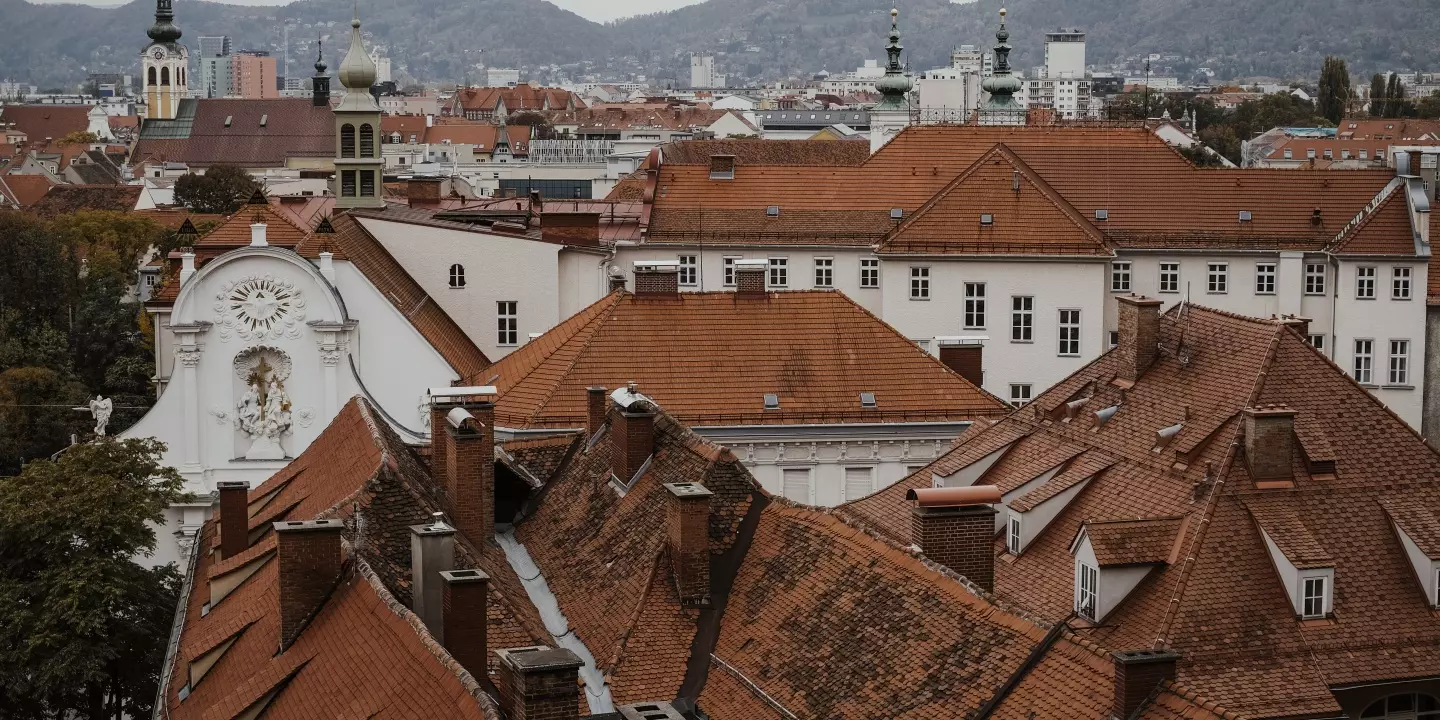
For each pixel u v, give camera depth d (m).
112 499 99.56
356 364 130.00
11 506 96.75
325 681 57.75
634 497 76.56
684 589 67.06
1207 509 77.00
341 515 68.50
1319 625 74.38
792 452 116.00
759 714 59.03
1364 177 166.88
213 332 128.00
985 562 65.12
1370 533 77.44
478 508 78.25
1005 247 155.75
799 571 64.88
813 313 120.94
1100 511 83.06
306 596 63.12
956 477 91.56
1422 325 161.00
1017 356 156.38
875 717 54.28
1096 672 49.50
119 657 96.50
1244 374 83.19
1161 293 164.12
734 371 117.44
